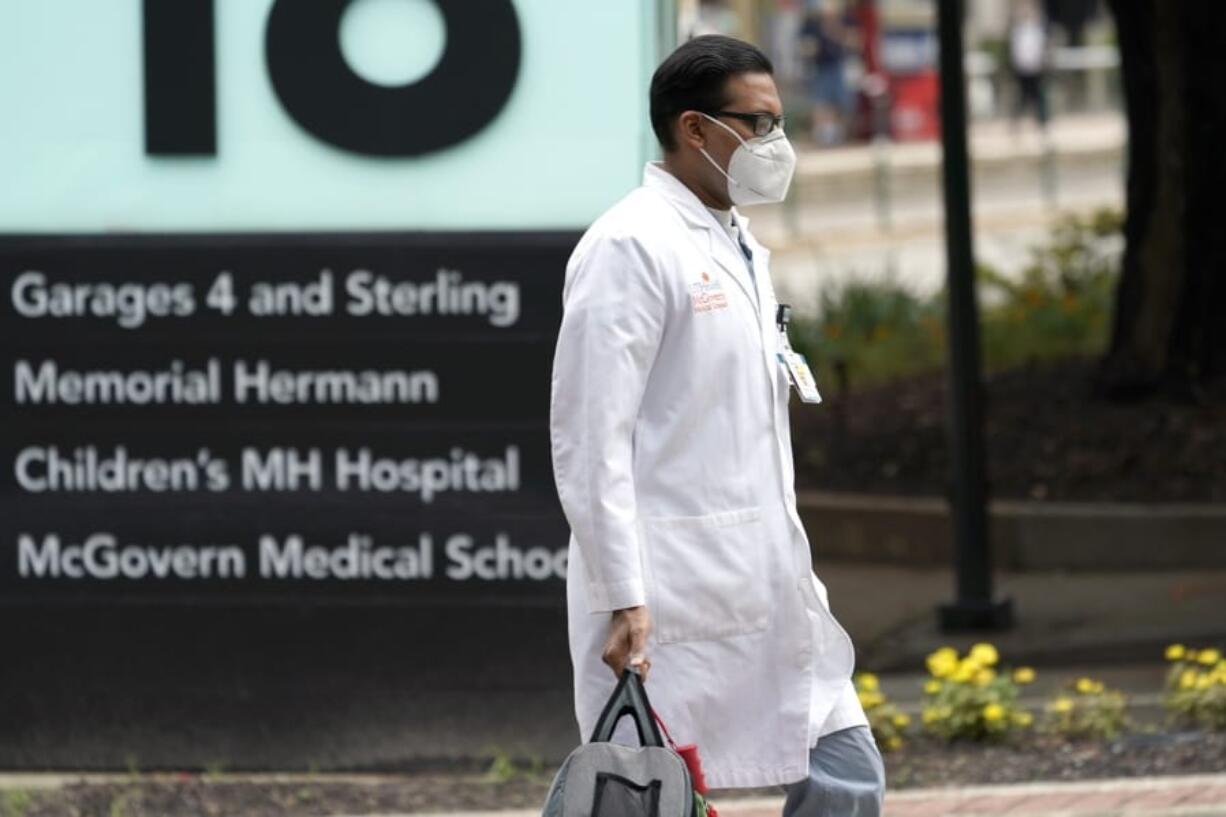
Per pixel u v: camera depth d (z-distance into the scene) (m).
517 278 27.92
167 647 28.59
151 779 28.20
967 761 28.14
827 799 18.03
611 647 17.09
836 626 18.17
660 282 17.20
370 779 28.23
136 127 28.27
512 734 28.23
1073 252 62.38
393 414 28.12
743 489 17.52
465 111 27.84
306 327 28.19
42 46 28.23
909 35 137.50
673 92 17.66
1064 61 149.12
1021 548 42.72
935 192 110.56
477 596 28.17
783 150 17.69
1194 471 44.00
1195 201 47.62
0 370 28.48
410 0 27.81
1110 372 48.44
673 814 16.17
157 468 28.45
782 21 147.75
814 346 58.06
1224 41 47.50
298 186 28.17
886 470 47.03
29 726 28.75
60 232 28.34
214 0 28.03
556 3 27.70
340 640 28.38
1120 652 36.50
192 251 28.23
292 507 28.33
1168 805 24.97
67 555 28.61
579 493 17.14
